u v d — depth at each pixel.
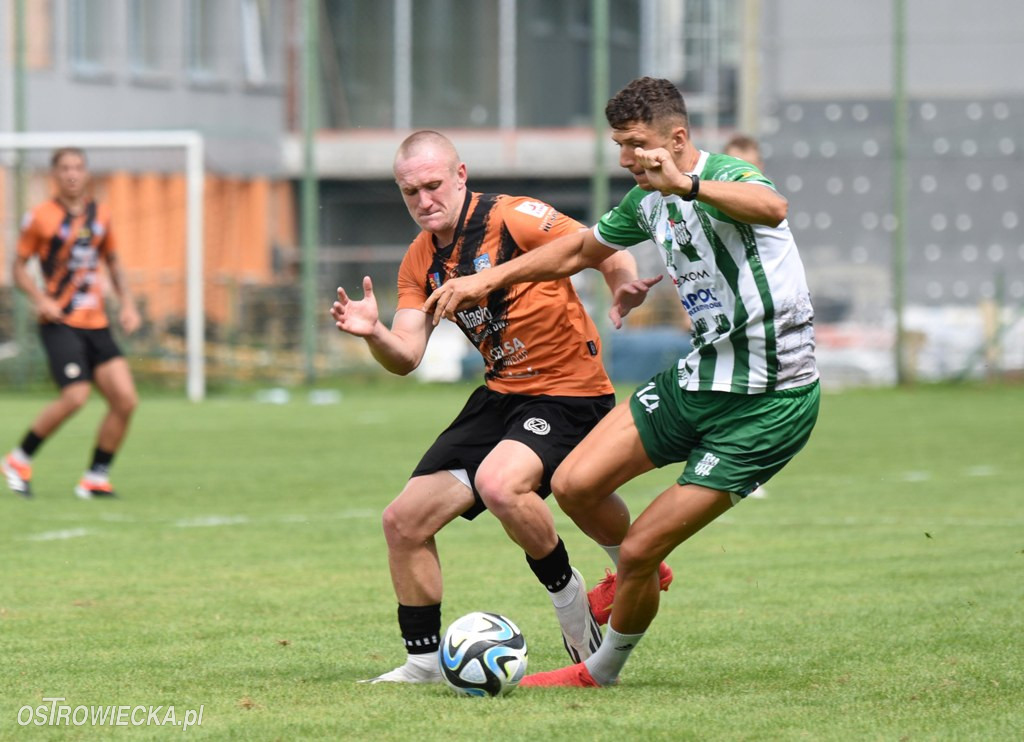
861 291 82.44
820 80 88.81
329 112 104.12
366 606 21.50
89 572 24.48
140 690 15.95
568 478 16.03
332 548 27.25
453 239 17.61
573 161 99.25
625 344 72.56
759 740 13.45
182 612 20.98
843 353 74.62
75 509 33.03
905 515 31.44
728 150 30.28
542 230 17.45
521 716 14.52
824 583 23.20
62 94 85.75
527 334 17.28
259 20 100.25
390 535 16.80
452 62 106.25
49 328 34.91
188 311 68.31
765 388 15.56
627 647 16.09
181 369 74.19
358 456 44.69
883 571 24.28
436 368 77.94
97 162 86.62
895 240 72.12
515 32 106.12
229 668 17.28
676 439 15.98
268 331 75.31
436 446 17.27
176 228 84.25
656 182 14.77
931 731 13.83
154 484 37.94
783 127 88.31
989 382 73.31
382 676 16.70
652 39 94.31
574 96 108.44
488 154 99.88
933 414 59.28
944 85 88.00
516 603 21.64
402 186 17.42
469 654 15.60
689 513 15.57
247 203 91.31
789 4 88.81
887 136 87.31
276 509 33.03
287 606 21.50
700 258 15.66
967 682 16.14
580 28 108.62
